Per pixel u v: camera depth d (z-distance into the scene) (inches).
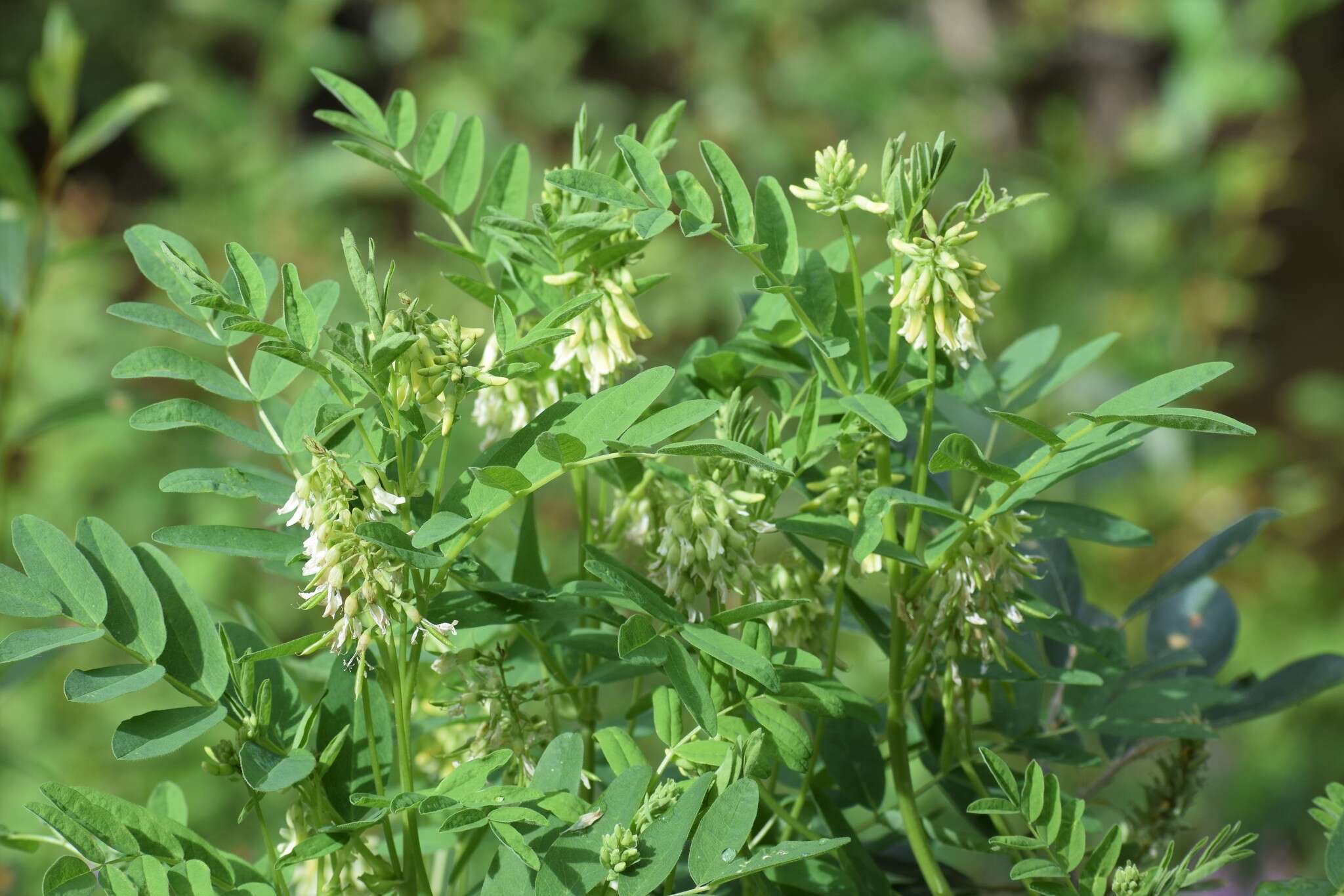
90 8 157.8
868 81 135.7
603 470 36.8
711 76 147.9
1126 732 37.0
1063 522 36.0
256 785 33.4
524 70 147.8
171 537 34.1
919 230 35.0
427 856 38.7
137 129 139.7
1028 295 115.2
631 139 35.0
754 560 35.0
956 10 144.1
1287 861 88.0
